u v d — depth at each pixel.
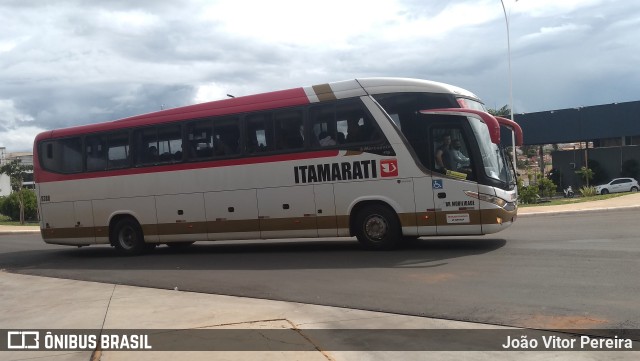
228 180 12.84
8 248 19.34
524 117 53.62
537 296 7.44
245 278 9.92
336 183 11.78
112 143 14.38
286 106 12.28
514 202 11.64
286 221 12.26
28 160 109.62
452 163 11.05
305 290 8.59
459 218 10.98
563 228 14.72
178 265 12.14
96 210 14.52
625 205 20.61
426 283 8.57
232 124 12.87
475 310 6.95
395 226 11.47
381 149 11.44
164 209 13.64
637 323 6.14
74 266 13.20
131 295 8.86
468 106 11.46
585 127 51.16
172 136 13.61
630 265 9.02
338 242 14.45
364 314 7.01
